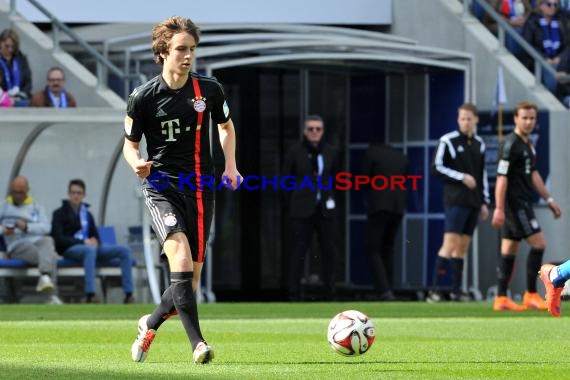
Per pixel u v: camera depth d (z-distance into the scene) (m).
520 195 45.72
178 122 23.59
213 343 30.17
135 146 23.92
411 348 28.03
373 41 58.53
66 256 53.06
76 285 55.53
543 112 60.41
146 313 44.16
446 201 54.94
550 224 60.25
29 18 61.88
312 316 43.03
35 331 34.25
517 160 45.50
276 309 47.34
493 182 61.25
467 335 33.25
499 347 28.38
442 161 54.69
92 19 62.53
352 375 21.34
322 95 64.62
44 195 56.06
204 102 23.70
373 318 41.41
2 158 55.47
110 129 55.88
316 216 57.50
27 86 56.56
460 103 61.50
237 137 62.91
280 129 63.81
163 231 23.28
